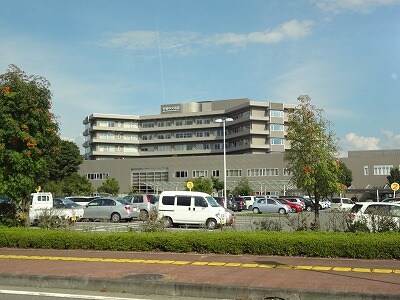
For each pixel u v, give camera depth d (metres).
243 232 13.98
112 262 12.06
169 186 75.56
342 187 19.17
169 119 112.06
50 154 18.53
